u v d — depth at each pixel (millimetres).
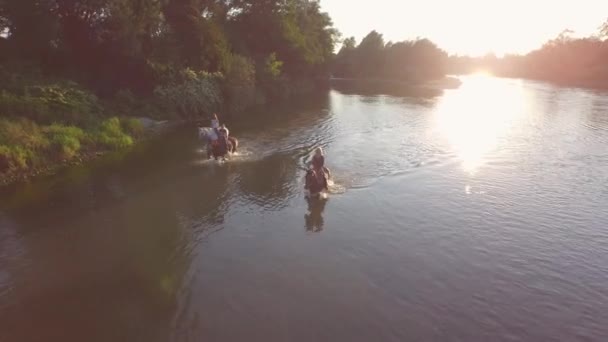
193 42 34906
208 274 9211
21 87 21953
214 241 10828
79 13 28969
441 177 15812
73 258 10078
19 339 7230
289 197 13961
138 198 13992
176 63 32812
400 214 12297
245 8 56406
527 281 8703
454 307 7863
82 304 8234
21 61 25844
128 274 9328
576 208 12555
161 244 10734
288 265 9508
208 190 14750
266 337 7078
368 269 9266
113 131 22016
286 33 56594
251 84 41656
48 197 14102
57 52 28562
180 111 30625
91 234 11328
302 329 7266
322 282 8781
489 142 22156
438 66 108438
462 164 17641
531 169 16734
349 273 9117
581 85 70375
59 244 10781
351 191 14367
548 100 44562
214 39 36094
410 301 8062
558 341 6926
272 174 16594
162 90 30141
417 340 6965
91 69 29484
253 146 21734
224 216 12453
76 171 17062
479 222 11641
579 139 22719
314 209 12844
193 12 35438
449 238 10703
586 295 8195
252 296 8312
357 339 6992
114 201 13727
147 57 31078
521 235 10805
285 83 52562
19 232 11469
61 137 18750
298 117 32250
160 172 16938
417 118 31625
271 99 46906
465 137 23656
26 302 8336
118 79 29797
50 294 8602
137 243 10805
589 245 10219
